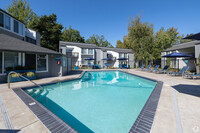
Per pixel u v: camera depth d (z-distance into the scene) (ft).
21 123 7.72
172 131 6.68
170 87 19.19
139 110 13.33
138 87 25.13
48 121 7.86
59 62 33.68
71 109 13.67
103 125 10.15
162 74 40.45
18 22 41.01
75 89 23.27
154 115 8.70
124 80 34.45
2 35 29.01
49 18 88.84
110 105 14.96
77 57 84.53
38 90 21.45
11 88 18.08
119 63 96.73
